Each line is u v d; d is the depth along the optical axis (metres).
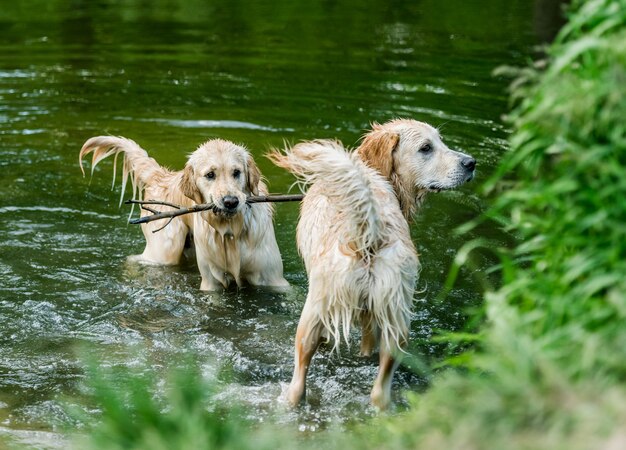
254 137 10.20
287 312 6.79
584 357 3.44
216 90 12.04
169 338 6.30
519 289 4.07
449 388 3.82
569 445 3.26
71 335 6.32
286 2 18.44
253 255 7.07
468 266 7.27
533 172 4.17
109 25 16.00
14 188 8.91
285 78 12.57
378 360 6.02
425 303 6.69
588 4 4.22
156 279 7.38
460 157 6.52
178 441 3.69
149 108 11.28
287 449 4.37
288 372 5.85
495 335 3.72
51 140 10.19
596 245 3.80
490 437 3.43
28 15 16.83
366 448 4.18
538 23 15.88
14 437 4.92
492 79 12.32
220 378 5.72
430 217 8.27
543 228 4.09
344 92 11.82
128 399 5.30
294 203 8.95
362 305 5.17
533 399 3.47
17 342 6.20
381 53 13.93
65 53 13.92
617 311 3.62
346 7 17.92
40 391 5.51
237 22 16.42
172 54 13.92
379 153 6.60
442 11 17.41
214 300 6.99
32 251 7.64
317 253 5.37
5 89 11.96
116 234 8.11
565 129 3.90
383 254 5.12
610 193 3.76
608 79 3.80
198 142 10.05
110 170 9.58
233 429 3.89
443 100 11.38
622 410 3.31
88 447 3.87
